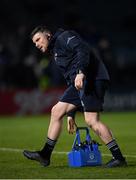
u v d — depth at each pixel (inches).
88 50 914.1
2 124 2089.1
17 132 1738.4
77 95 952.3
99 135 941.2
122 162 941.8
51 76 2827.3
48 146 965.8
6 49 2812.5
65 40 928.3
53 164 1007.6
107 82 941.2
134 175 857.5
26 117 2488.9
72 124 971.9
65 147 1304.1
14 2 3250.5
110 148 939.3
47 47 951.0
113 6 3590.1
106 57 2861.7
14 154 1173.7
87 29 2965.1
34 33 949.8
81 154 949.8
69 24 3127.5
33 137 1569.9
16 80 2795.3
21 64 2810.0
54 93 2657.5
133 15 3501.5
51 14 3235.7
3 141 1471.5
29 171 920.9
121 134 1615.4
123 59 3127.5
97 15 3464.6
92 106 929.5
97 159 958.4
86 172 893.2
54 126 960.3
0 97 2573.8
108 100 2728.8
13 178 852.6
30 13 3240.7
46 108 2642.7
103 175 860.6
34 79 2812.5
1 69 2758.4
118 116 2389.3
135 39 3363.7
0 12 3179.1
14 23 3152.1
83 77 901.2
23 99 2615.7
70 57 935.7
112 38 3339.1
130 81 2923.2
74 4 3326.8
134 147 1282.0
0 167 978.1
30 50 2864.2
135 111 2728.8
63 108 955.3
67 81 959.6
